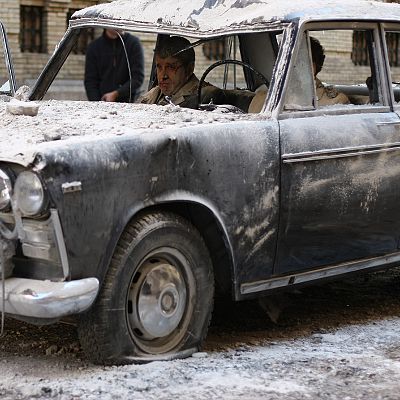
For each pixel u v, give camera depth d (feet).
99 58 34.17
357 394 16.78
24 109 19.90
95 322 17.16
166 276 18.03
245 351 19.39
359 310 23.56
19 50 52.11
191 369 17.75
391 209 21.61
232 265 18.80
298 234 19.89
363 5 22.09
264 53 23.62
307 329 21.56
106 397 16.14
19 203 16.33
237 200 18.70
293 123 19.72
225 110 20.56
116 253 17.22
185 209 18.65
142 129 17.94
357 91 24.14
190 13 21.85
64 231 16.29
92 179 16.56
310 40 20.51
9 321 20.93
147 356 18.01
